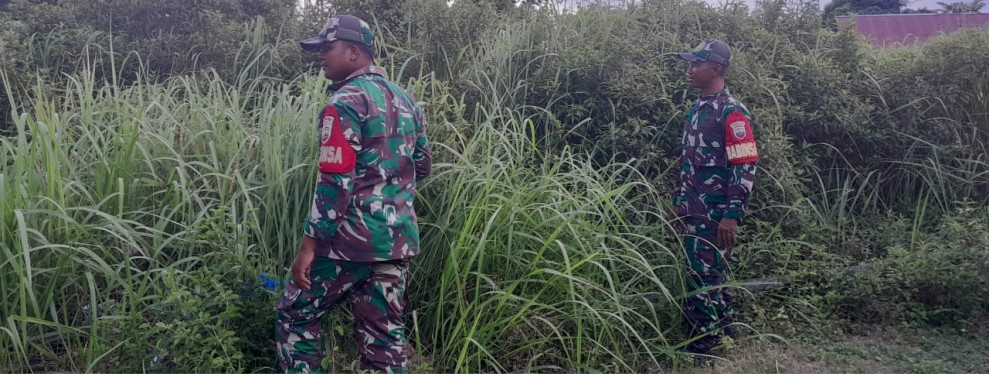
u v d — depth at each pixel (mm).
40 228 3309
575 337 3498
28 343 3238
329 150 2580
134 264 3477
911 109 5715
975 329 4133
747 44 5980
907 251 4531
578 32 5988
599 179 4273
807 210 5043
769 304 4219
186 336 2941
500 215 3604
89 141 4090
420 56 5508
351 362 3396
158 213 3686
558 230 3373
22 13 6320
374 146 2703
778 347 3910
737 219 3604
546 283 3463
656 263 4121
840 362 3717
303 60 5875
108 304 3283
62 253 3223
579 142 5055
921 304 4258
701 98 3766
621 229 4266
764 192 4785
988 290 4137
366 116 2680
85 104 4543
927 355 3781
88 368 2963
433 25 5613
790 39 6281
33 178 3297
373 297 2799
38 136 3557
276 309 2875
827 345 3930
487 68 5309
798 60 5656
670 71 5344
